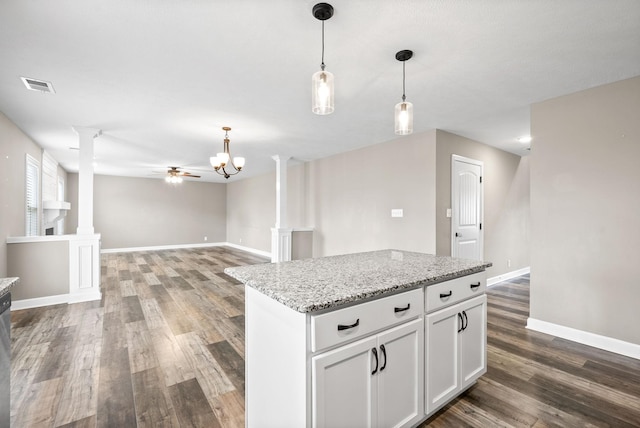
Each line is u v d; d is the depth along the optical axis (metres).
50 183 5.87
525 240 5.49
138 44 1.98
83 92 2.75
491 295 4.19
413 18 1.71
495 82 2.55
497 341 2.75
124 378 2.12
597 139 2.63
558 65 2.26
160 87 2.65
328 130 3.99
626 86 2.49
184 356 2.44
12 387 2.00
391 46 2.00
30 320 3.22
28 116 3.43
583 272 2.71
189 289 4.49
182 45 1.99
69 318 3.28
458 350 1.82
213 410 1.79
